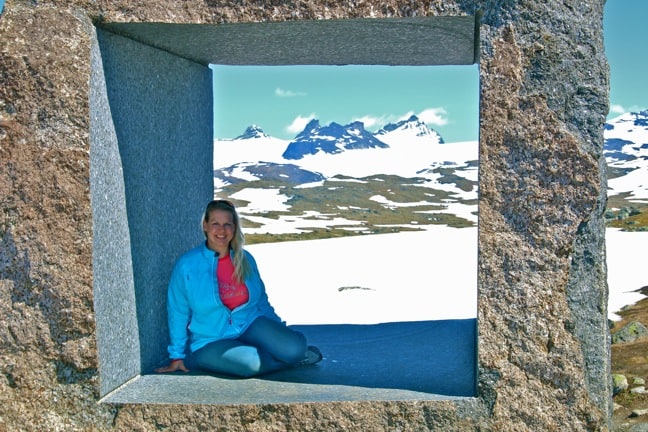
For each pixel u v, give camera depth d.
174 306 4.71
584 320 3.79
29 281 3.99
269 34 4.31
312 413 3.91
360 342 5.58
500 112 3.79
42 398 4.02
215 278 4.70
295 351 4.65
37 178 3.96
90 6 3.98
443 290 10.77
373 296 10.16
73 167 3.94
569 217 3.78
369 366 4.78
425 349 5.27
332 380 4.43
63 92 3.93
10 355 4.02
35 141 3.95
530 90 3.78
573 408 3.80
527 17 3.78
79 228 3.96
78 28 3.96
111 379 4.20
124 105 4.44
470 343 5.42
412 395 3.99
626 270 12.57
